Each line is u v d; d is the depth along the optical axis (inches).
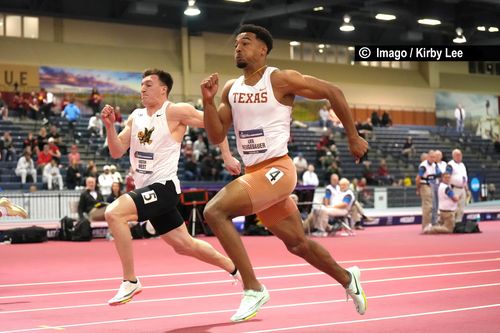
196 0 1576.0
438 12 1702.8
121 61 1724.9
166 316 318.0
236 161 321.1
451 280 440.1
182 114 324.8
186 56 1796.3
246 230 956.0
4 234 855.1
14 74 1589.6
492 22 1807.3
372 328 281.3
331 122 1742.1
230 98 270.4
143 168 325.7
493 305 340.5
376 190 1359.5
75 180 1139.9
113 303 305.7
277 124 266.5
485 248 687.7
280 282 437.1
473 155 1916.8
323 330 277.9
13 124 1350.9
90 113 1592.0
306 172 1222.3
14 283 456.8
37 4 1562.5
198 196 913.5
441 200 908.0
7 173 1194.6
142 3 1621.6
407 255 622.2
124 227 309.3
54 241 884.0
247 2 1620.3
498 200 1678.2
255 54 267.0
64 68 1644.9
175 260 603.8
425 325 287.1
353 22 1819.6
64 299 379.6
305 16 1749.5
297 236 275.4
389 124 1908.2
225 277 473.4
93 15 1640.0
